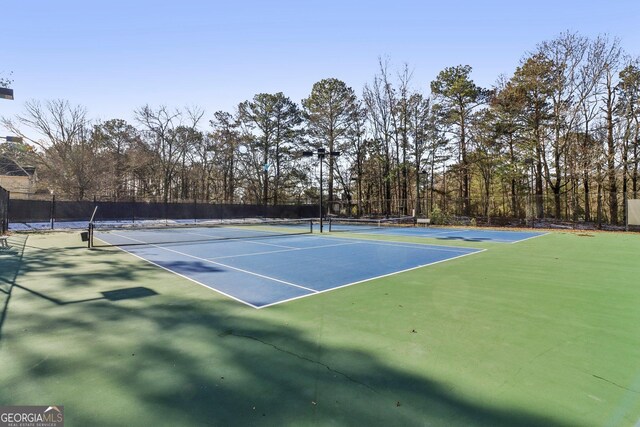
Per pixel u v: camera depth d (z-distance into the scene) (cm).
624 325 412
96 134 4009
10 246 1192
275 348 347
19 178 3709
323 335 383
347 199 4112
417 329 401
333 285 631
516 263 878
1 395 257
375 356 328
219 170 4794
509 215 3203
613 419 228
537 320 432
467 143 3316
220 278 691
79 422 223
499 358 323
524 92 2639
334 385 274
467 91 3070
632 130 2561
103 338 371
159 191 4503
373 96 3412
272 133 4138
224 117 4359
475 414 234
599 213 2436
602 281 661
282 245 1305
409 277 703
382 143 3550
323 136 3675
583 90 2548
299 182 4266
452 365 309
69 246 1215
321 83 3556
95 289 593
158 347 349
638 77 2464
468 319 436
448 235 1805
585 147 2453
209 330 398
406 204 3269
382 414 234
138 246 1252
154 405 245
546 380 281
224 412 236
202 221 3042
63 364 310
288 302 518
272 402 250
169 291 582
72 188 3297
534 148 2716
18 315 448
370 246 1278
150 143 4066
